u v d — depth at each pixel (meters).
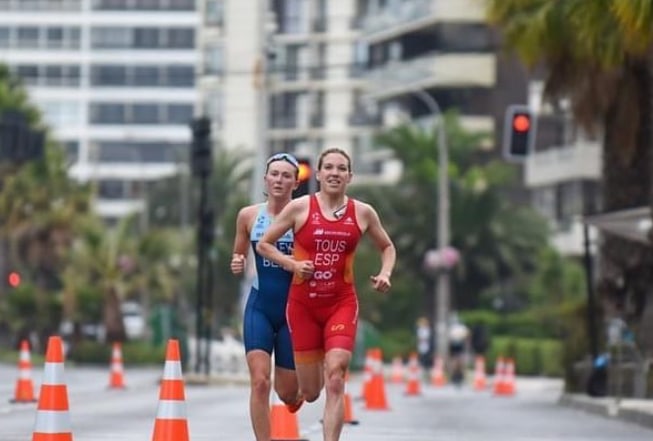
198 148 89.19
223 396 71.75
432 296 165.88
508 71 179.75
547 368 130.62
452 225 162.62
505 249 163.00
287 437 39.34
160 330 135.50
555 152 163.88
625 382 67.31
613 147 75.44
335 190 28.81
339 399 28.53
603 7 63.69
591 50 66.38
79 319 144.50
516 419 57.75
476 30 180.12
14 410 55.59
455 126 170.00
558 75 75.12
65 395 30.64
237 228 30.80
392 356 147.38
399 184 167.12
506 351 137.75
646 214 65.25
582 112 75.56
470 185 163.25
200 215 90.69
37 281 151.38
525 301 164.25
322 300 28.83
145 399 66.44
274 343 30.09
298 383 29.86
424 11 182.38
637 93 74.31
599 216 68.25
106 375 102.88
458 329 114.38
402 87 186.62
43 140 95.62
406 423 52.41
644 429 52.66
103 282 145.50
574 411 65.69
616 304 75.62
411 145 168.50
